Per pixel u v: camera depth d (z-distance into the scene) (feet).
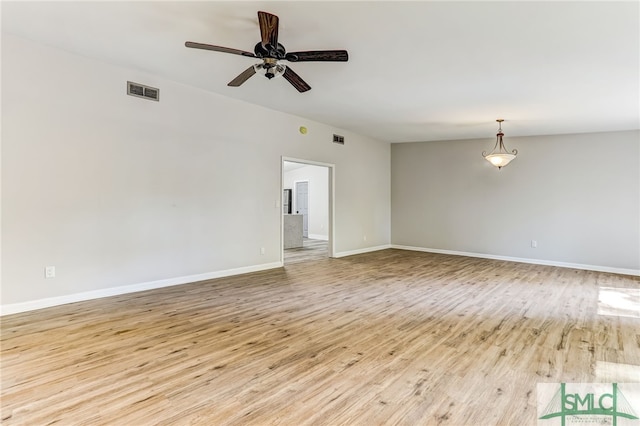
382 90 14.82
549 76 12.81
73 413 6.17
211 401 6.63
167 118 14.69
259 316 11.46
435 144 26.81
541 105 16.42
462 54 11.09
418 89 14.60
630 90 14.11
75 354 8.48
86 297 12.73
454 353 8.86
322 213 35.94
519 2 8.09
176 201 15.16
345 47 10.66
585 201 21.45
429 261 22.65
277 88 15.25
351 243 25.16
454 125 21.18
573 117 18.24
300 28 9.52
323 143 22.25
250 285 15.58
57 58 11.76
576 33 9.54
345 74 12.95
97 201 12.87
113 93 13.12
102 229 13.04
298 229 29.45
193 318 11.16
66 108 12.02
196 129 15.70
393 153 28.81
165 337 9.61
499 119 19.29
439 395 6.93
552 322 11.23
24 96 11.16
